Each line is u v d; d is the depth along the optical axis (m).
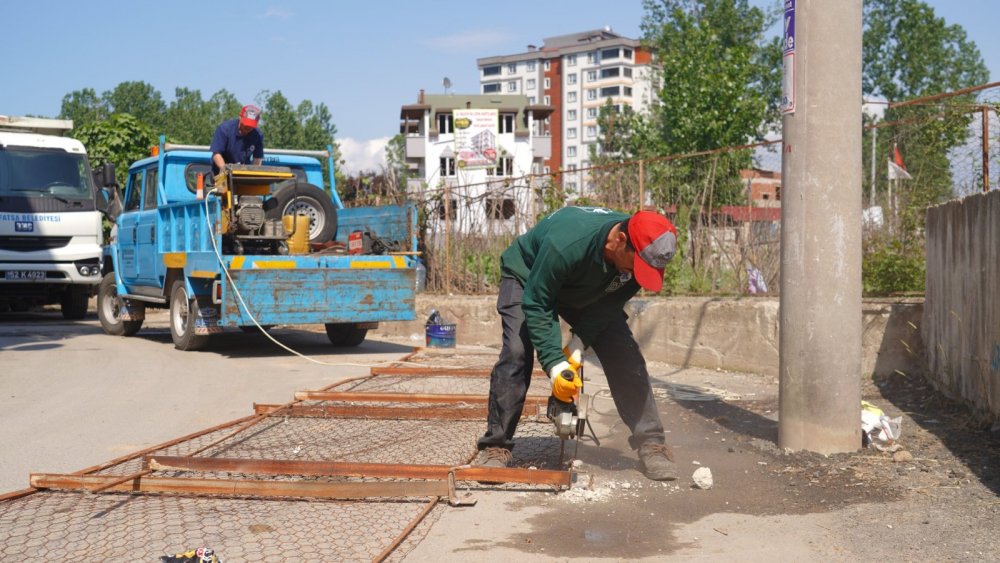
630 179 10.91
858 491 4.27
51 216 14.55
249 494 4.19
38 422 6.01
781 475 4.60
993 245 5.25
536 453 5.10
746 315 8.31
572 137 138.38
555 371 4.07
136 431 5.73
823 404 4.96
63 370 8.48
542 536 3.64
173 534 3.61
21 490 4.25
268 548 3.44
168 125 86.12
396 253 10.06
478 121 59.16
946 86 50.97
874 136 8.72
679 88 33.75
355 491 4.13
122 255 11.84
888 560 3.34
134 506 4.02
